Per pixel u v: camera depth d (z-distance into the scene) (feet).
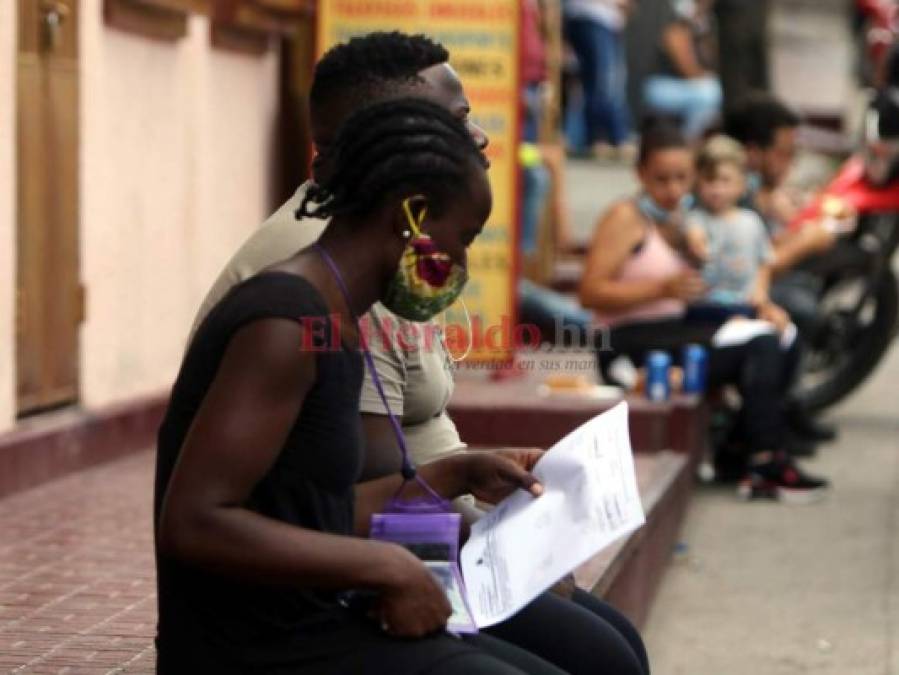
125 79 57.67
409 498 28.07
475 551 26.73
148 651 35.91
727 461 66.74
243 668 24.35
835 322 74.43
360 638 24.47
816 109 160.25
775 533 60.13
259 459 23.39
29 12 50.96
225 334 23.72
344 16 66.85
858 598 52.65
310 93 30.07
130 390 59.11
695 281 62.13
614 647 29.86
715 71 123.34
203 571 23.62
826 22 182.09
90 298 55.83
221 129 66.18
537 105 88.94
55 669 34.63
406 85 29.35
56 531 46.62
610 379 65.36
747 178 70.08
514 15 66.95
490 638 27.14
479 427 61.21
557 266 98.43
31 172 51.65
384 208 24.45
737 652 47.44
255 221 70.59
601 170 124.67
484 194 24.76
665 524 53.62
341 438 24.27
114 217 57.31
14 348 51.29
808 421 74.28
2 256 50.08
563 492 26.73
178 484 23.41
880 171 73.05
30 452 51.47
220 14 64.64
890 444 75.10
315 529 24.45
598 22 126.72
